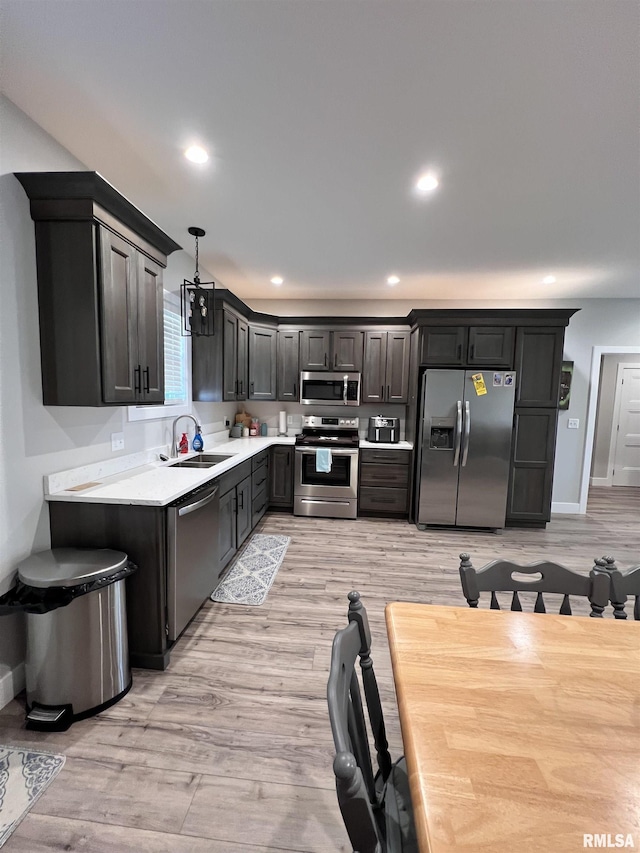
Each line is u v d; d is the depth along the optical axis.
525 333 3.87
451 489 3.93
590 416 4.52
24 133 1.65
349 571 2.98
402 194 2.25
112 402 1.86
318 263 3.44
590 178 2.07
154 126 1.70
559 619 1.10
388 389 4.42
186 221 2.62
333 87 1.46
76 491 1.93
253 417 4.93
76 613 1.55
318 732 1.54
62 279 1.74
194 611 2.16
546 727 0.72
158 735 1.51
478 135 1.73
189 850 1.13
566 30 1.23
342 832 1.18
